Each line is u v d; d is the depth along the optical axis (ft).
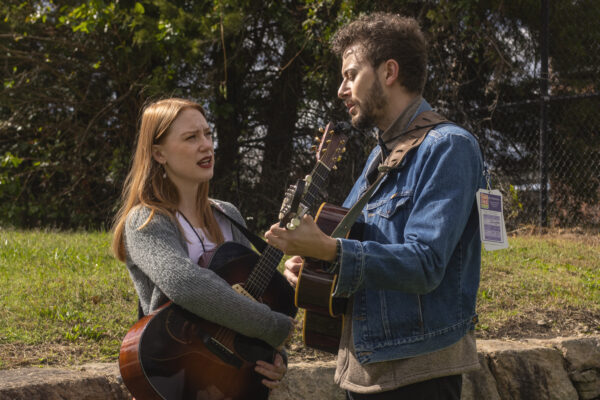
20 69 32.17
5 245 17.02
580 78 28.04
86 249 16.62
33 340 9.84
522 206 25.25
